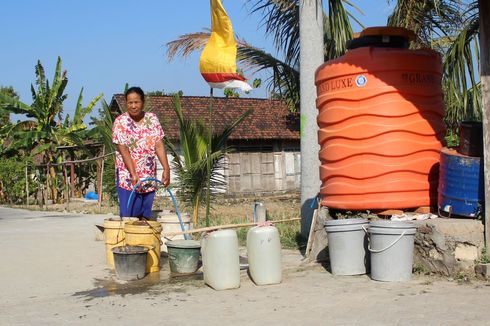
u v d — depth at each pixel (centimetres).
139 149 845
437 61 819
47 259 950
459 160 729
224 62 989
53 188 2975
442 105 828
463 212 730
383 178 785
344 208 810
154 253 808
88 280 777
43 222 1711
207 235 705
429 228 715
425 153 796
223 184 1354
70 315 607
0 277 818
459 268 699
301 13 1035
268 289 685
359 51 793
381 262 691
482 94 701
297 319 558
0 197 3453
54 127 2959
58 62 2916
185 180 1296
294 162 3181
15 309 641
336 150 809
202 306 622
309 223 1026
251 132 3031
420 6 1249
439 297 615
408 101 785
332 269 745
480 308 570
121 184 855
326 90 823
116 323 571
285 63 1413
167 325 558
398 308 580
